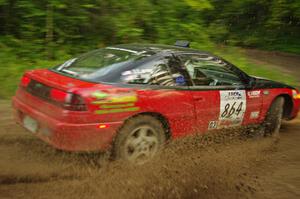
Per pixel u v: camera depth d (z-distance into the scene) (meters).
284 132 6.35
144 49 5.00
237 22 21.23
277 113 5.97
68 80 4.38
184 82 4.84
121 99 4.24
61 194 3.70
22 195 3.62
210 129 5.11
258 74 10.99
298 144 5.71
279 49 19.08
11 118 5.98
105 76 4.40
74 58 5.21
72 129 4.02
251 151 5.20
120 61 4.67
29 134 5.24
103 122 4.13
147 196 3.75
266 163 4.82
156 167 4.41
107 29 10.58
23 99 4.69
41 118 4.25
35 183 3.88
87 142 4.10
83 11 10.17
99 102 4.10
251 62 13.87
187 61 4.98
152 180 4.10
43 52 9.72
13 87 7.50
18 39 10.04
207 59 5.21
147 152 4.50
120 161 4.31
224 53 12.16
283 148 5.48
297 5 17.39
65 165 4.33
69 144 4.05
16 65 8.60
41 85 4.42
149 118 4.48
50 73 4.73
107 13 10.51
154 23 11.18
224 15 18.17
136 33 10.30
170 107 4.61
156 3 11.43
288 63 15.63
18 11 9.95
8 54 9.07
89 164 4.37
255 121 5.70
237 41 19.59
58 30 10.01
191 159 4.70
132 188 3.89
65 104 4.05
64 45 10.05
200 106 4.91
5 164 4.26
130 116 4.30
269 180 4.31
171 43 11.22
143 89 4.45
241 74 5.55
